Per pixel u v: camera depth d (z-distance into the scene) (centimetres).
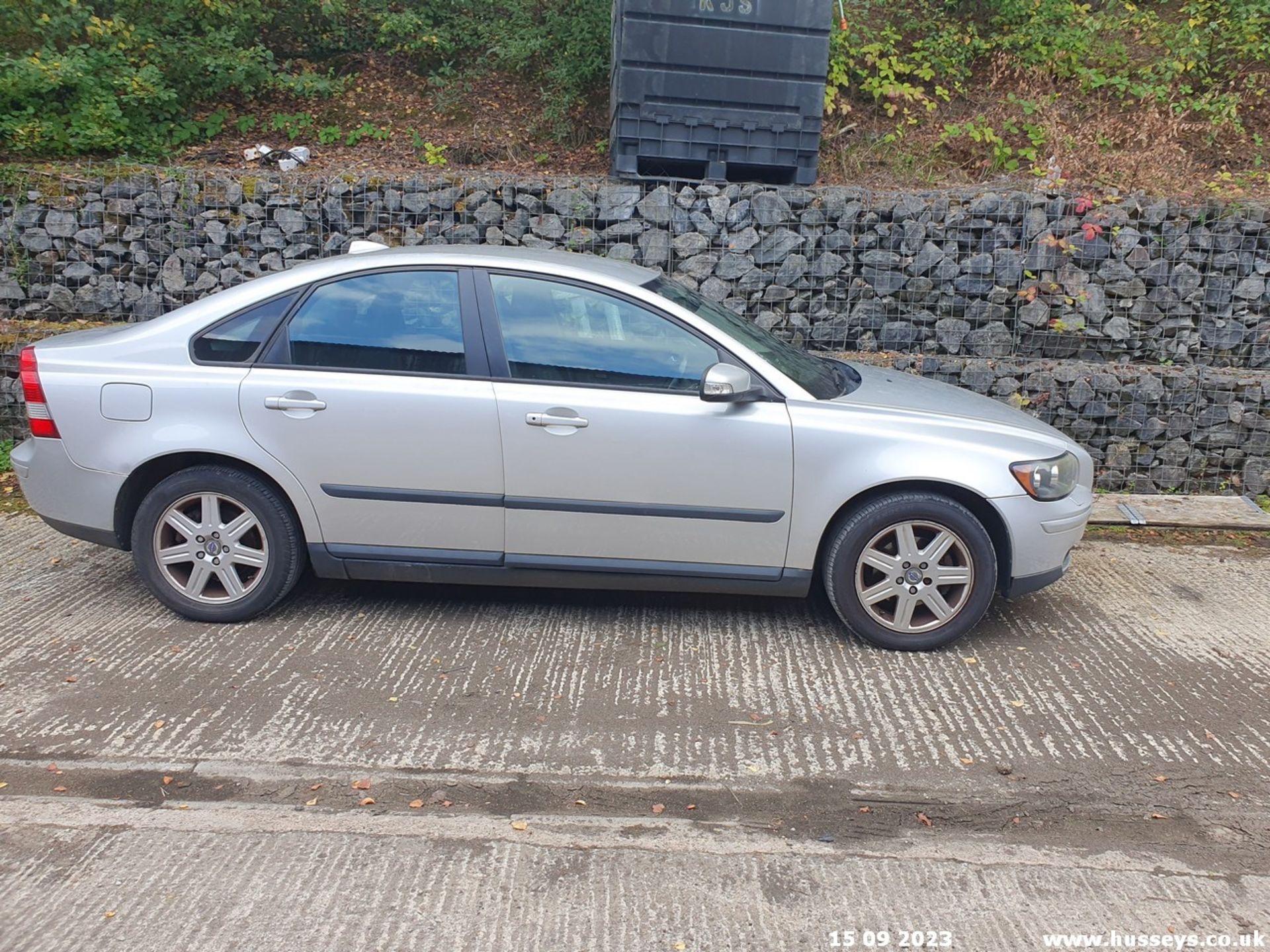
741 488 398
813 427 395
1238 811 314
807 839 296
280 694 369
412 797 310
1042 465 405
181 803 304
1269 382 645
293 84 836
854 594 412
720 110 704
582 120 843
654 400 396
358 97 870
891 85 823
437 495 403
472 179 698
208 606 422
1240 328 681
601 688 383
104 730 341
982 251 689
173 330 408
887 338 697
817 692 384
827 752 341
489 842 290
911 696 382
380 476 403
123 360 405
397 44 914
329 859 280
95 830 291
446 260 407
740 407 396
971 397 466
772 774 327
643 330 403
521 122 847
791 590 415
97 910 258
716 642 427
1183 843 298
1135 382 650
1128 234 679
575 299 404
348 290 407
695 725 356
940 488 407
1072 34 873
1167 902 272
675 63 690
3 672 381
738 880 277
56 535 540
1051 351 696
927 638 415
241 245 702
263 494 409
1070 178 750
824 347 701
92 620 430
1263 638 448
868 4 920
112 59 779
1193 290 682
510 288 405
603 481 398
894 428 401
